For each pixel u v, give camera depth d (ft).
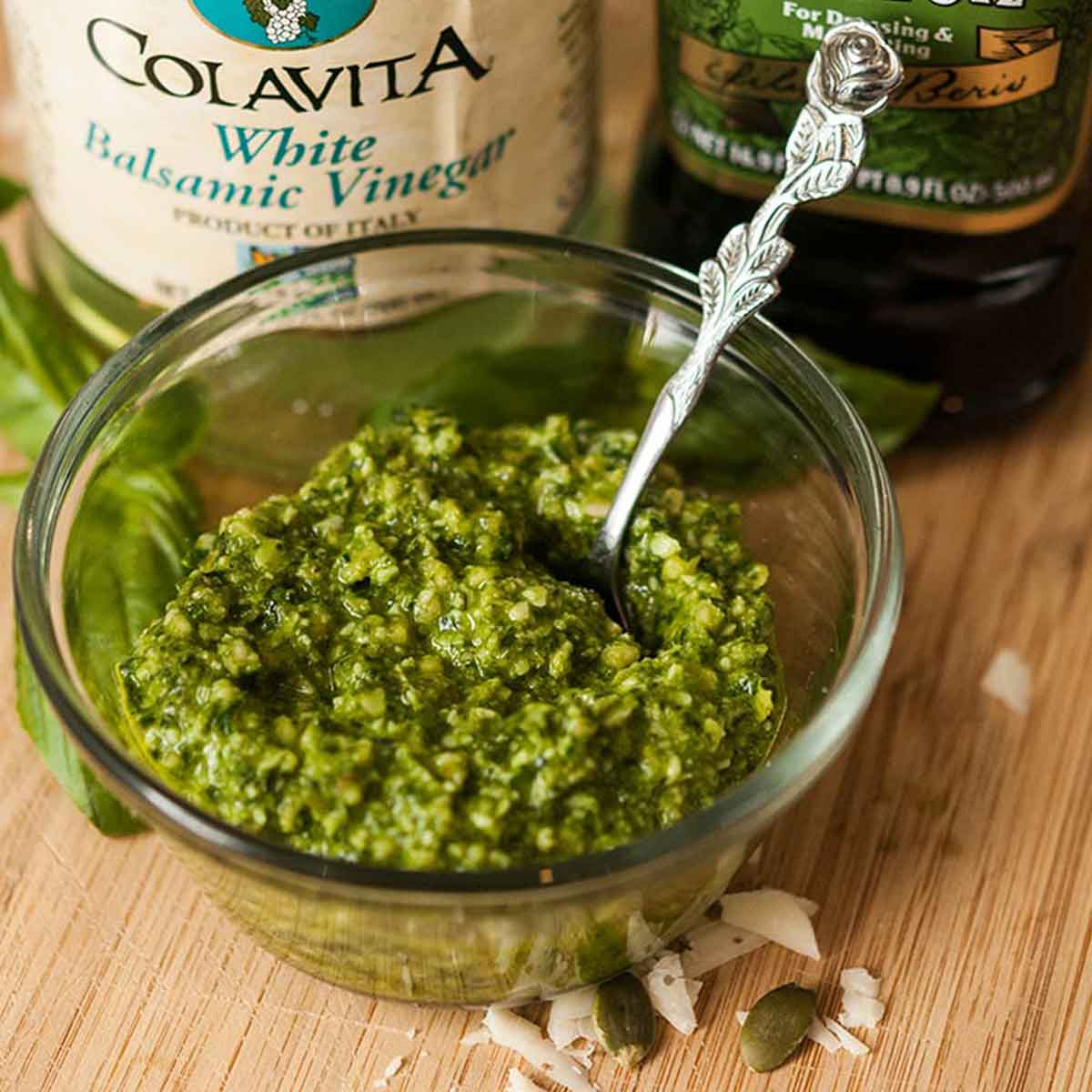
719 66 1.12
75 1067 1.01
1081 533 1.18
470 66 1.08
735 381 1.09
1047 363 1.20
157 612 1.05
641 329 1.12
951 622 1.15
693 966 1.04
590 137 1.20
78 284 1.20
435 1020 1.02
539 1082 1.01
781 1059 1.01
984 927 1.05
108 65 1.07
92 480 1.05
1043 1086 1.01
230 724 0.95
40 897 1.06
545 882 0.91
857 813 1.09
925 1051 1.02
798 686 1.03
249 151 1.08
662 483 1.08
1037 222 1.13
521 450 1.09
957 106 1.09
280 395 1.14
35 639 0.96
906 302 1.16
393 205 1.12
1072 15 1.06
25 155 1.24
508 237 1.09
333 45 1.05
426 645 0.99
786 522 1.08
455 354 1.16
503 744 0.94
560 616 0.99
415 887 0.90
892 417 1.16
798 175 0.99
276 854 0.91
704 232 1.19
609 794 0.94
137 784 0.93
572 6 1.11
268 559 1.01
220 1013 1.03
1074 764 1.10
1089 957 1.04
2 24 1.36
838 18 1.08
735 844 0.95
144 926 1.05
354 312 1.12
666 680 0.97
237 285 1.07
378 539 1.01
